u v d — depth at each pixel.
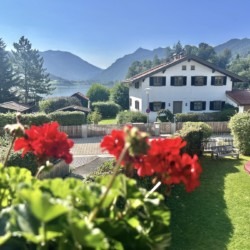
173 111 30.67
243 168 14.27
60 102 37.06
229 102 30.86
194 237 7.47
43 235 1.33
